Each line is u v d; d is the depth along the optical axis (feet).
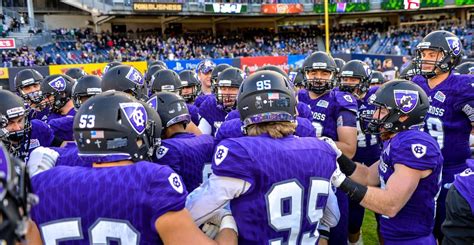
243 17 103.71
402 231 8.33
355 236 14.58
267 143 6.55
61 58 71.41
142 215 5.49
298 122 9.78
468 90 11.51
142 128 6.24
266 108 6.84
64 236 5.63
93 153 5.98
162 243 5.77
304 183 6.49
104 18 90.38
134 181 5.58
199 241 5.76
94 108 6.01
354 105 12.91
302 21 112.98
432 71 12.01
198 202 6.47
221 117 14.44
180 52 88.94
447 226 6.92
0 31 72.95
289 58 76.13
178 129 10.03
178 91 16.02
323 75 13.21
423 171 7.82
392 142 8.28
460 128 11.94
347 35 106.32
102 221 5.54
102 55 79.56
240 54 94.17
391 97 8.56
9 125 9.80
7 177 3.88
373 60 69.15
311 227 6.72
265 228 6.38
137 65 65.00
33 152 8.16
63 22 93.25
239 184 6.28
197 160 9.05
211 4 92.27
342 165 7.93
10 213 3.69
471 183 6.69
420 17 106.73
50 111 16.56
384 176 8.52
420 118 8.62
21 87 17.04
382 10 98.63
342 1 99.71
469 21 96.99
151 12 87.15
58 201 5.61
